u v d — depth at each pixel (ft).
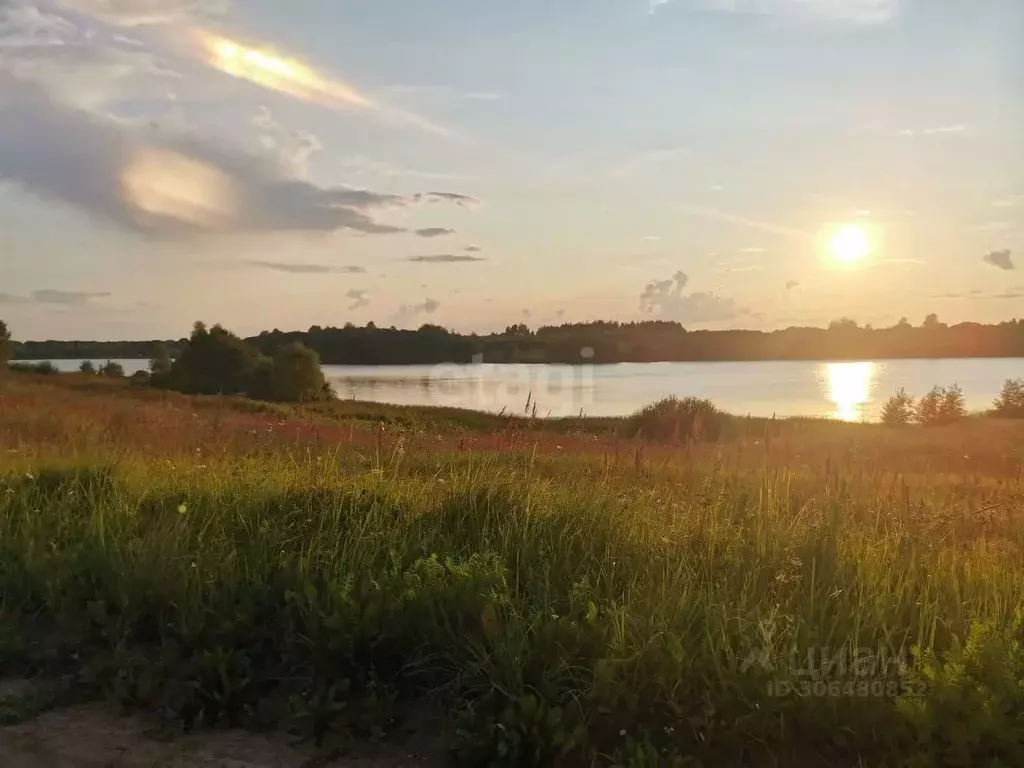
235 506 20.35
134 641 14.35
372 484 22.90
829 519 18.37
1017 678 11.03
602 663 11.37
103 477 23.43
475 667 12.41
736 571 15.52
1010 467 34.32
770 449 27.66
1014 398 150.20
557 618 12.98
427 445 27.78
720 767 10.57
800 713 10.98
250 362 226.38
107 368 293.02
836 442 33.47
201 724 12.00
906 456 32.53
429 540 17.88
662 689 11.47
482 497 20.95
